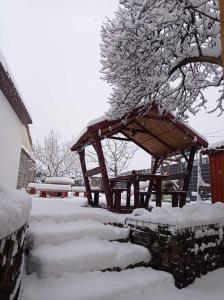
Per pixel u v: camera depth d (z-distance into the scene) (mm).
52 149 22078
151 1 4691
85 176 7301
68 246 3471
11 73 5910
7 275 1663
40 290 2646
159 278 3385
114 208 5879
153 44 5031
